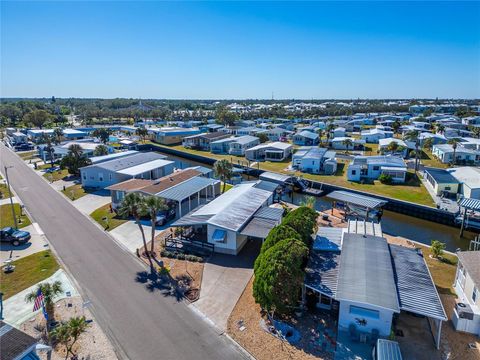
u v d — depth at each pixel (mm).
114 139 115375
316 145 99188
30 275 28562
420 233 42000
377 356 17969
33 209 46156
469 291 23812
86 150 82250
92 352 19859
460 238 40281
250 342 20672
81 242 35375
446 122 128500
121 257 31953
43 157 80938
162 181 48500
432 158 79625
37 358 17922
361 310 21094
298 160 71250
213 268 29812
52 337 20688
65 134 111250
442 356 19516
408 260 26516
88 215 43656
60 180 62469
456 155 73375
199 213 36156
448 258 32719
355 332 20984
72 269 29703
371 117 170125
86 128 129500
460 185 51094
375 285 22312
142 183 47656
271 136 111500
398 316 22953
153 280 27844
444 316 19734
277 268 21312
